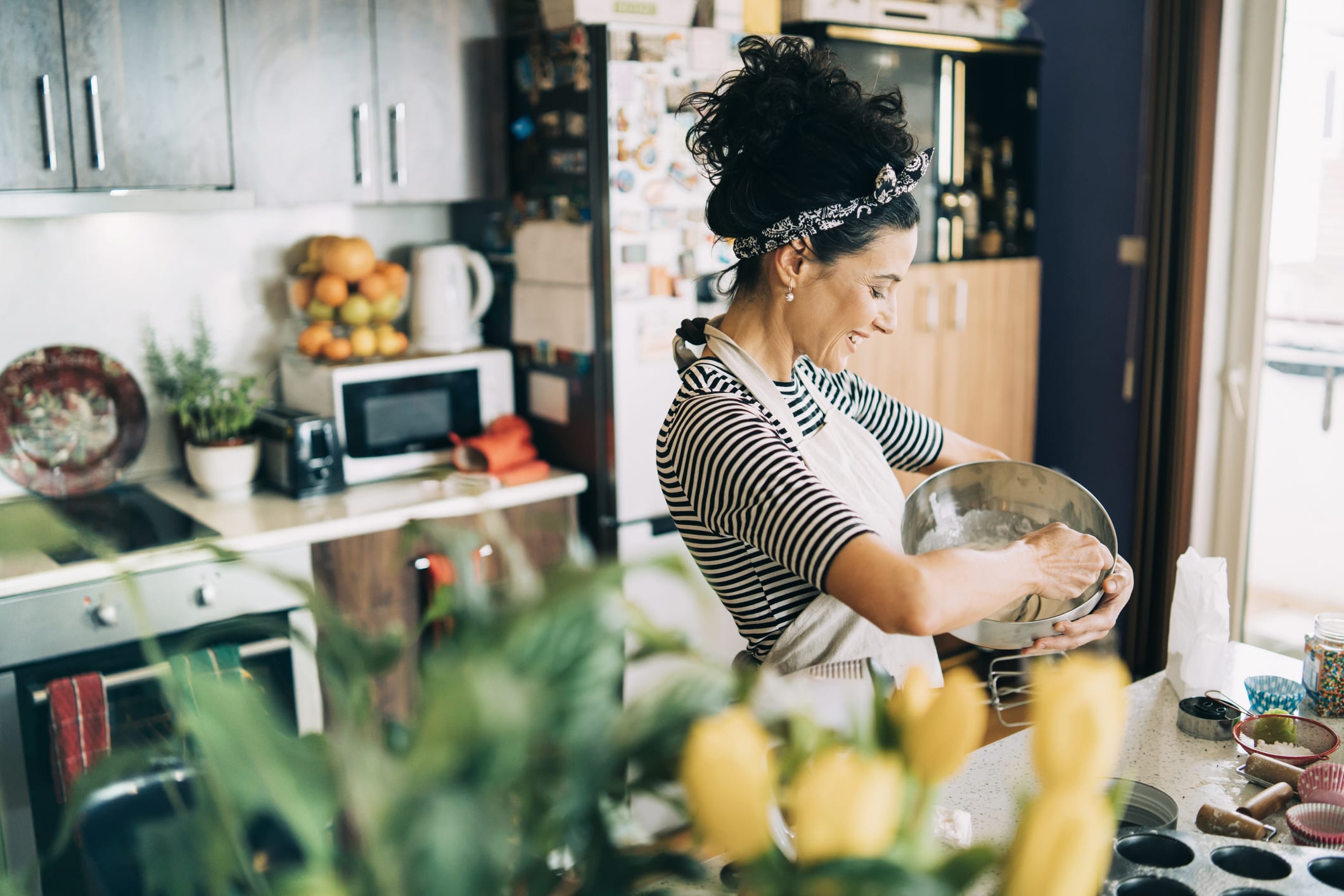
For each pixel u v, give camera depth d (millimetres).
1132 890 946
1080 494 1421
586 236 2742
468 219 3156
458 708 402
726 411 1247
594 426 2801
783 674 1312
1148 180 3107
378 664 489
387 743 467
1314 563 3123
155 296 2811
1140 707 1526
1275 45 2977
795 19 2955
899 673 1326
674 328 2822
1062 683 459
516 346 3045
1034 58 3383
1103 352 3598
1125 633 3316
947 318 3342
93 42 2336
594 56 2635
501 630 434
